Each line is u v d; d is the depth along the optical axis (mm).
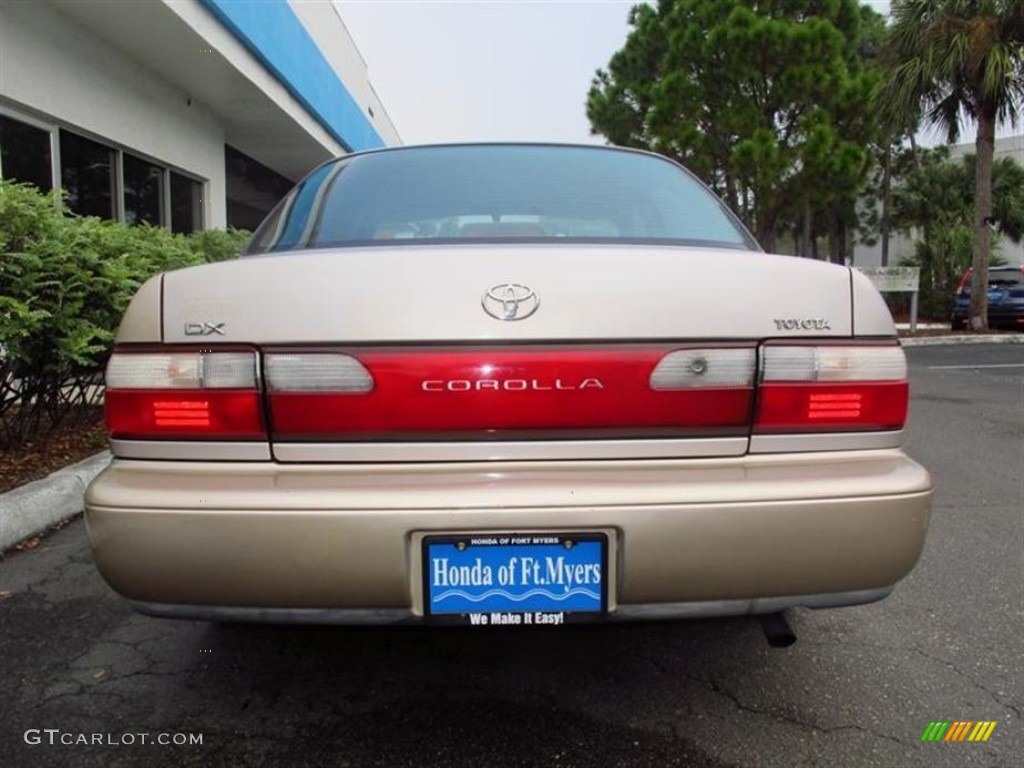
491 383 1661
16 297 3484
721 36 13820
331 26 14586
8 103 6633
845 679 2236
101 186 8258
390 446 1673
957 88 13445
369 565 1609
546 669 2291
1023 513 3762
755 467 1717
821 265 1862
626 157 2605
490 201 2264
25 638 2469
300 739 1947
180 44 8219
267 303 1690
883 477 1721
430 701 2119
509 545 1629
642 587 1644
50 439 4402
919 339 13242
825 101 14461
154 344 1719
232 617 1674
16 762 1847
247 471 1679
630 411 1688
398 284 1687
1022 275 15195
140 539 1629
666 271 1740
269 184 16922
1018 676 2250
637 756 1882
